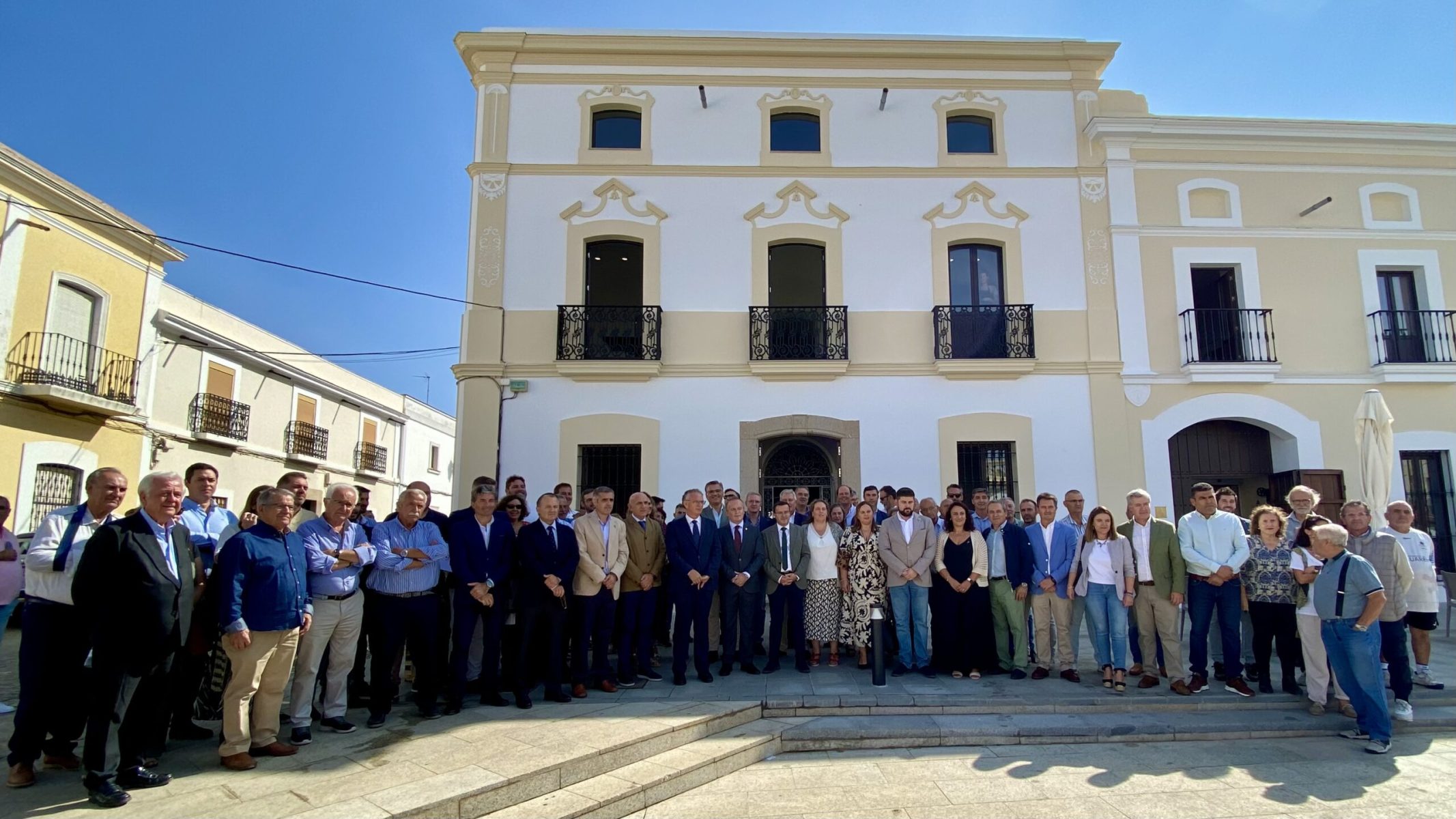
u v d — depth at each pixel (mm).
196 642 4738
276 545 4723
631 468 11133
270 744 4773
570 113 11789
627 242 11703
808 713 6184
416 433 27594
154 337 15570
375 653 5477
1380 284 12125
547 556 6125
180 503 4465
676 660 6828
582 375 11047
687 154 11742
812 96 11977
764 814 4539
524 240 11430
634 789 4586
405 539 5676
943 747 5730
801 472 11602
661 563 7094
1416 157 12211
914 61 12070
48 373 13008
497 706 5992
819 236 11625
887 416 11227
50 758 4500
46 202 13188
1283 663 6551
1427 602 6566
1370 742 5512
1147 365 11516
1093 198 11875
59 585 4414
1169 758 5406
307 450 20734
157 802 4020
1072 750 5602
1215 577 6504
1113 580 6711
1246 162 12086
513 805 4336
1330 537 5680
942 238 11695
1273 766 5234
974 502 8625
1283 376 11516
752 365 11070
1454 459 11469
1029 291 11641
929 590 7422
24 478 12922
